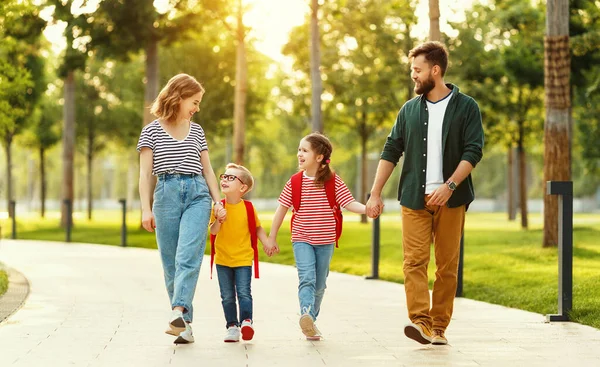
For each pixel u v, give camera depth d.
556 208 17.70
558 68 17.44
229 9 30.03
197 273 7.09
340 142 53.97
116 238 27.94
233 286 7.55
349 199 7.44
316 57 25.84
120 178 111.31
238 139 30.05
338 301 10.98
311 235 7.44
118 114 46.50
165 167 7.16
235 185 7.39
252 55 40.25
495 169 89.75
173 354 6.78
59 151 98.50
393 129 7.45
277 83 43.41
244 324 7.32
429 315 7.12
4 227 38.50
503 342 7.50
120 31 30.00
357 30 36.19
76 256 19.69
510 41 31.06
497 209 84.31
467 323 8.84
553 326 8.58
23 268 15.98
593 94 27.98
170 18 30.75
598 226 31.59
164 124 7.25
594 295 10.19
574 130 38.84
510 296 11.13
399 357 6.68
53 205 101.12
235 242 7.46
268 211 73.44
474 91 33.09
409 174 7.21
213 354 6.79
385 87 36.81
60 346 7.17
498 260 16.27
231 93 40.28
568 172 17.56
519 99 33.97
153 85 31.92
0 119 21.95
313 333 7.34
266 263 18.36
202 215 7.12
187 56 39.78
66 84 39.19
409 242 7.21
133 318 9.05
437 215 7.18
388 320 9.08
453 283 7.30
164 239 7.22
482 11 33.19
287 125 59.19
